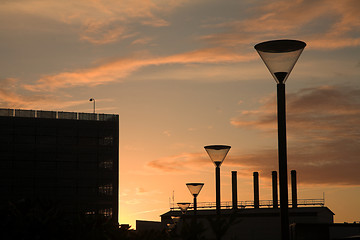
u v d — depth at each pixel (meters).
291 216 84.88
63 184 88.25
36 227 13.66
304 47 14.89
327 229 18.44
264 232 85.75
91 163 90.50
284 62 14.79
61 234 14.05
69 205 87.81
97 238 14.11
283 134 13.95
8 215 14.09
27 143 88.00
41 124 89.25
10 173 86.44
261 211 87.25
